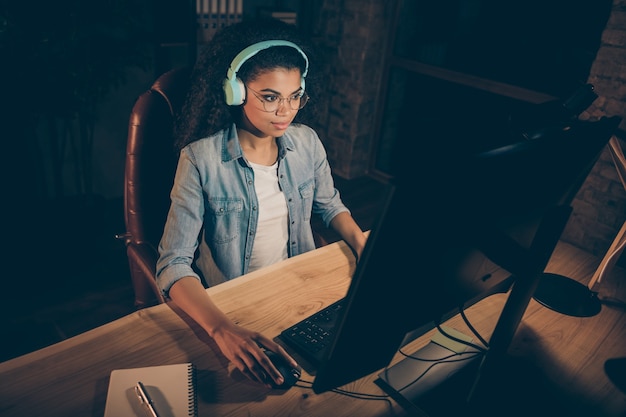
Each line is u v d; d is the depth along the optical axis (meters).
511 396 0.97
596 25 2.59
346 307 0.71
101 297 2.28
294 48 1.22
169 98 1.54
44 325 2.07
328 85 3.83
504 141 1.17
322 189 1.57
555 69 2.84
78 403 0.86
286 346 1.04
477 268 0.86
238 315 1.11
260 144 1.37
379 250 0.66
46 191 2.78
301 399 0.91
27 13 2.11
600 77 2.19
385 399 0.94
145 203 1.48
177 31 2.88
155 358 0.97
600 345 1.14
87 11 2.22
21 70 2.14
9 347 1.94
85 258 2.50
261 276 1.25
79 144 2.97
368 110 3.72
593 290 1.29
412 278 0.74
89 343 0.99
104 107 2.97
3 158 2.39
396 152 3.98
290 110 1.26
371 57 3.54
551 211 0.79
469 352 1.06
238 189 1.37
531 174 0.78
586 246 2.28
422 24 3.40
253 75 1.20
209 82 1.31
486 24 3.09
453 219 0.71
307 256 1.37
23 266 2.33
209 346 1.02
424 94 3.74
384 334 0.80
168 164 1.53
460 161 0.68
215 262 1.43
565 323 1.20
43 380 0.90
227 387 0.92
